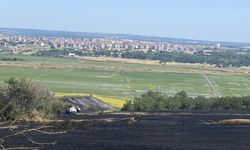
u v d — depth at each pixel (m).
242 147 47.06
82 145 45.31
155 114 99.56
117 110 126.38
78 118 79.50
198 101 138.12
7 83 66.06
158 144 48.06
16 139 46.22
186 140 51.94
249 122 77.81
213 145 48.16
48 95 74.94
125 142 48.88
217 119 84.06
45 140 47.16
